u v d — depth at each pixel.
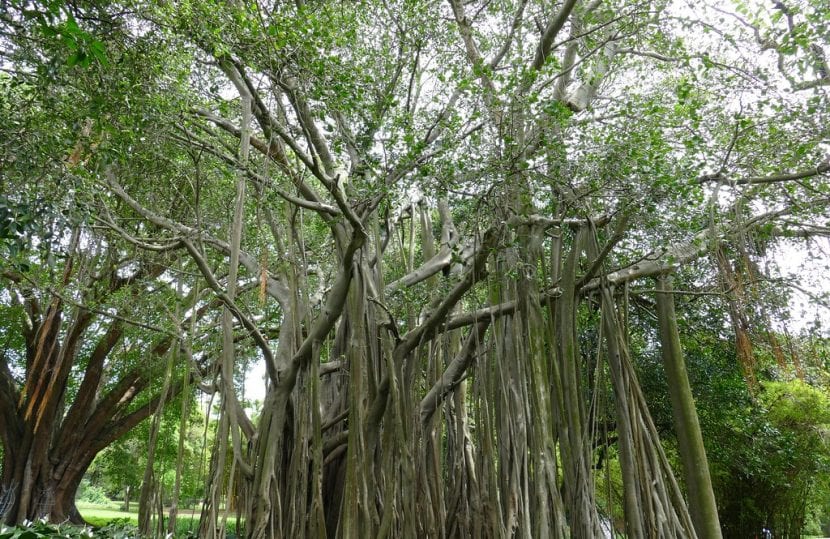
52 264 5.38
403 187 7.78
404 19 9.29
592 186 7.49
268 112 8.20
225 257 12.66
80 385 19.22
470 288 8.54
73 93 6.42
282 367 9.71
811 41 6.92
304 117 9.06
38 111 6.49
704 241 8.32
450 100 9.05
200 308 13.73
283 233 10.91
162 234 11.70
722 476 13.95
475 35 10.62
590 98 10.51
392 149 7.75
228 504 7.72
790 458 13.08
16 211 5.04
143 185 9.76
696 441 8.62
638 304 11.37
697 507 8.32
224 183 9.98
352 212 7.84
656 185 7.06
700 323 12.38
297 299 10.09
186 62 7.45
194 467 18.72
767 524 14.40
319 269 12.50
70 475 17.42
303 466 8.72
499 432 8.46
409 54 9.71
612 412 12.53
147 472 9.09
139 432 20.39
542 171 7.66
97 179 7.32
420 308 10.88
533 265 8.66
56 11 5.12
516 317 8.62
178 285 9.86
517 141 7.87
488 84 7.83
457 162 7.38
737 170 7.87
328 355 11.20
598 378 8.62
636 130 7.72
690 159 7.43
